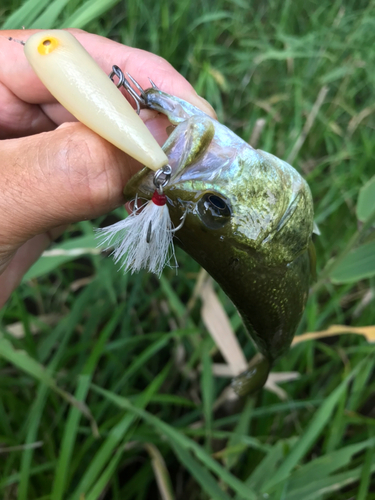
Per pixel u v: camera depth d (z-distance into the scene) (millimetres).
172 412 390
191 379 382
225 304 391
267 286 180
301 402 321
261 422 356
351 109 487
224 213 159
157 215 153
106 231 165
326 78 474
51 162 155
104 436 323
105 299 380
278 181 167
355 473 251
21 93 255
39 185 158
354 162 479
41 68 145
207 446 323
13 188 160
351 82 544
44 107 268
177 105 163
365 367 334
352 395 323
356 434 361
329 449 291
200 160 157
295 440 298
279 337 211
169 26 529
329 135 479
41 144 159
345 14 584
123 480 364
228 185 157
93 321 349
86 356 353
